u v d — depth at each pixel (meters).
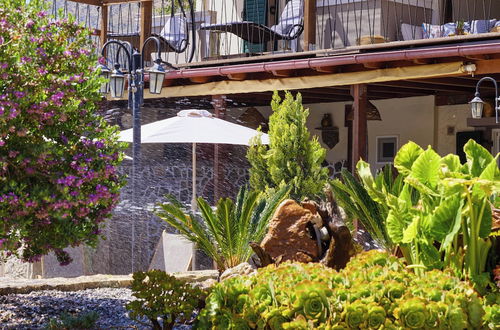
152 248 14.25
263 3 17.83
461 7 15.48
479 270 6.43
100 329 7.18
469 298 5.49
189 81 14.69
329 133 16.95
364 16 14.26
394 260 6.11
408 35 14.16
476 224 6.36
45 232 7.48
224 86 14.18
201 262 12.68
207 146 17.17
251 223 9.29
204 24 15.41
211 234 9.41
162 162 17.02
